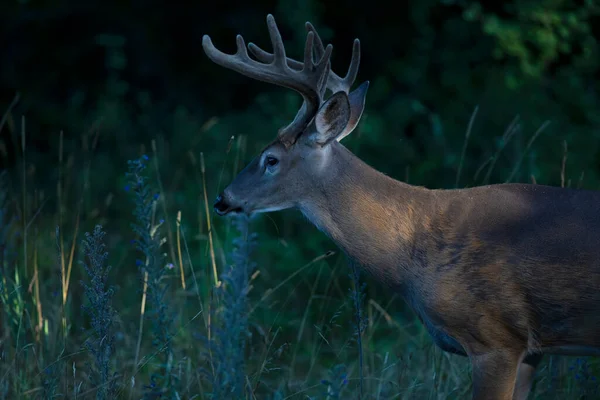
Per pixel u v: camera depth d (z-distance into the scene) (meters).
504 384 7.73
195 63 21.59
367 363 9.68
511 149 13.91
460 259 7.73
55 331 9.05
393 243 7.99
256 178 8.34
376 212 8.04
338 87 8.84
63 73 21.41
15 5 21.47
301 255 12.51
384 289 11.66
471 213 7.86
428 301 7.84
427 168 14.16
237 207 8.38
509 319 7.66
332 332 11.05
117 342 9.67
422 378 9.28
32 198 13.80
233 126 16.91
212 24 21.50
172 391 7.38
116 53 19.92
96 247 7.72
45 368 8.28
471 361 7.85
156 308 7.55
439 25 18.02
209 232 9.06
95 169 16.38
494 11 16.88
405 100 16.30
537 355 8.27
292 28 17.80
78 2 21.58
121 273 12.50
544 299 7.58
